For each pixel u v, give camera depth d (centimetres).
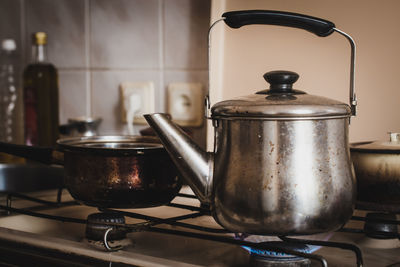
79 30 121
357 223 73
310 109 49
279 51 93
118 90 117
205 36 106
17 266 59
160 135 56
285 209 49
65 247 56
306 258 51
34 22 128
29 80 120
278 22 58
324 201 50
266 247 50
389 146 61
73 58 122
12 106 132
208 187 54
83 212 81
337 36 87
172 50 110
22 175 121
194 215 63
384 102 83
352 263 55
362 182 61
